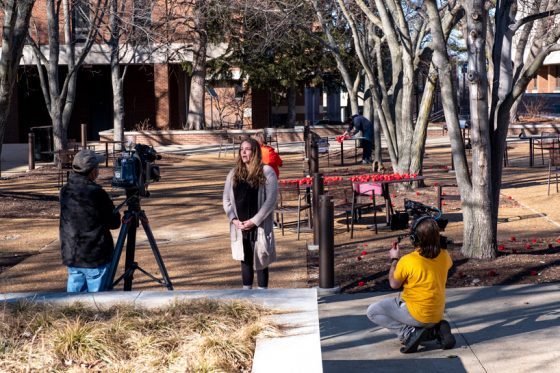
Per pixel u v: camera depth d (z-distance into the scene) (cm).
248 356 559
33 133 2681
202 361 546
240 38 3631
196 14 3391
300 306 634
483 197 1069
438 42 1090
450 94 1084
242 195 844
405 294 706
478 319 812
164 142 3784
